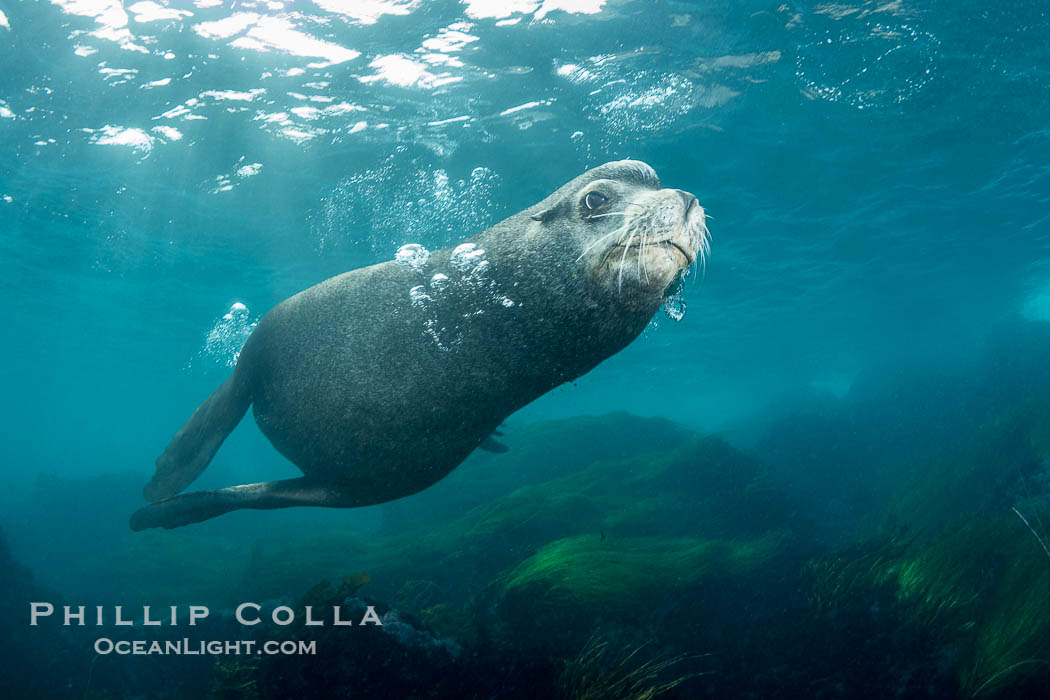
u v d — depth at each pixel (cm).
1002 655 494
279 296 2414
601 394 5288
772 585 833
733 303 2580
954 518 1076
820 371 5128
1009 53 1096
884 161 1486
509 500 1325
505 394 395
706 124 1259
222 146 1324
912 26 1014
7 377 5672
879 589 712
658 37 1007
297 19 955
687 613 739
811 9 968
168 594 1373
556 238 367
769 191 1584
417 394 383
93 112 1213
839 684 566
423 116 1200
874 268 2366
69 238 1956
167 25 970
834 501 1883
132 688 719
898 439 2502
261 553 1356
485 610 782
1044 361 2442
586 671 517
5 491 4172
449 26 970
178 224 1748
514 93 1135
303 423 409
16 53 1040
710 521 1245
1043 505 775
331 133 1257
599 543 881
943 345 4422
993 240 2212
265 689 476
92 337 3588
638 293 344
